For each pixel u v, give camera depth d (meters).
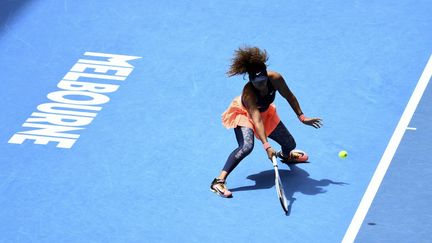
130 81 42.81
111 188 36.22
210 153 38.09
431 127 39.16
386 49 44.66
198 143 38.72
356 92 41.66
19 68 43.91
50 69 43.78
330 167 37.22
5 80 43.03
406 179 36.25
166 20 47.41
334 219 34.34
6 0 49.22
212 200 35.50
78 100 41.53
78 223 34.44
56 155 38.12
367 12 47.66
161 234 33.78
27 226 34.34
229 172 35.72
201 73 43.38
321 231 33.75
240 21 47.19
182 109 40.91
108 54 44.88
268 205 35.19
